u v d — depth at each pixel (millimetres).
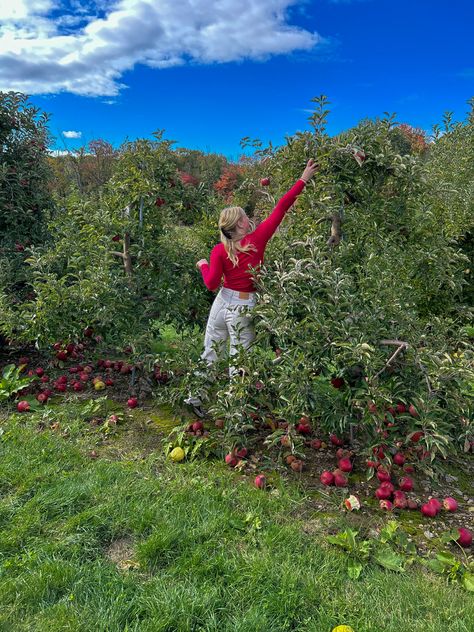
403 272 4711
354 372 3350
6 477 3164
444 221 6082
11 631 2078
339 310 3295
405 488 3340
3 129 5926
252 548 2672
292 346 3410
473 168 7527
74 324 4602
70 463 3416
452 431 3516
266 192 4836
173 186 5285
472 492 3479
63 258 5355
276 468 3535
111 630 2094
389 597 2346
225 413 3510
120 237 5012
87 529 2742
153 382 5035
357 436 4031
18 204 5812
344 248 3959
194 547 2619
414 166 4098
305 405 3283
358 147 3951
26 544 2611
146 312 4758
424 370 3143
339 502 3217
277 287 3541
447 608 2283
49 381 5012
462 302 6461
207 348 4051
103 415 4348
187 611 2189
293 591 2334
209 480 3346
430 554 2762
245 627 2131
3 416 4223
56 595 2303
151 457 3600
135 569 2502
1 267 5383
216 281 3754
